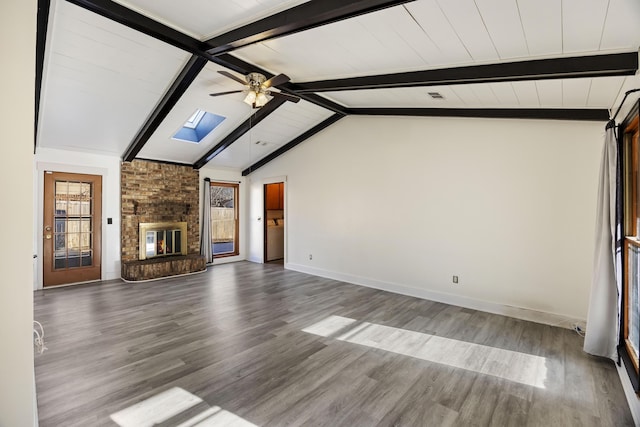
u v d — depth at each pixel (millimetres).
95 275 5664
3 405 1280
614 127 2645
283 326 3602
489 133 4164
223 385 2416
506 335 3402
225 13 2646
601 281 2865
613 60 2250
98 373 2562
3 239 1274
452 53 2645
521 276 3936
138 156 6020
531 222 3867
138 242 6090
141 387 2377
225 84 4254
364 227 5523
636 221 2625
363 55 2992
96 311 4059
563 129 3652
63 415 2049
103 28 3006
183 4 2564
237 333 3391
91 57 3371
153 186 6262
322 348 3057
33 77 1336
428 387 2420
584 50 2260
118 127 4859
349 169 5738
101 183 5711
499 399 2281
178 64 3674
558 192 3693
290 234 6832
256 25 2699
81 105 4176
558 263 3697
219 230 7758
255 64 3686
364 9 2102
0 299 1271
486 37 2264
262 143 6488
